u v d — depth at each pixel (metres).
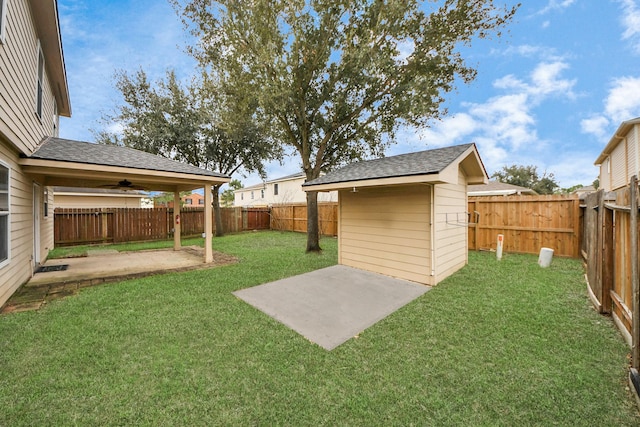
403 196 5.32
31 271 5.36
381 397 2.06
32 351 2.62
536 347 2.71
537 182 27.28
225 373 2.33
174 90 10.96
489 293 4.30
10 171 4.01
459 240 5.94
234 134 10.45
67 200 14.45
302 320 3.42
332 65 7.22
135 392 2.09
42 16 5.03
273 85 6.92
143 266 6.30
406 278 5.27
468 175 6.28
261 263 6.68
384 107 7.89
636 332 2.17
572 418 1.85
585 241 5.65
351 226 6.36
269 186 25.00
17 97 3.98
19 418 1.84
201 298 4.16
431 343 2.82
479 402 2.00
